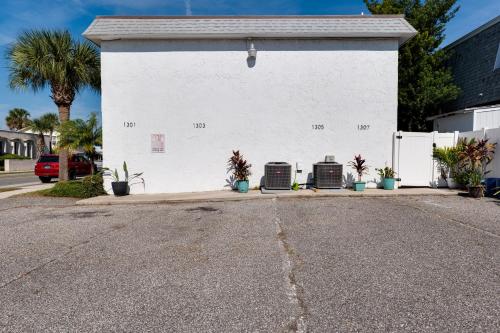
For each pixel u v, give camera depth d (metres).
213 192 10.17
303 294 3.10
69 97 12.57
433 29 15.74
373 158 10.45
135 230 5.79
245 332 2.48
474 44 14.26
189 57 10.42
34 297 3.14
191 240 5.05
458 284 3.25
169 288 3.29
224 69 10.45
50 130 36.47
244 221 6.29
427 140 10.25
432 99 14.95
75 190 10.10
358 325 2.54
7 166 29.89
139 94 10.43
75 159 18.09
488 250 4.24
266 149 10.52
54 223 6.49
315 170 10.03
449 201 7.96
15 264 4.07
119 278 3.58
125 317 2.74
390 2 15.91
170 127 10.50
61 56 11.84
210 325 2.59
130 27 10.16
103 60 10.35
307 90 10.46
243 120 10.50
